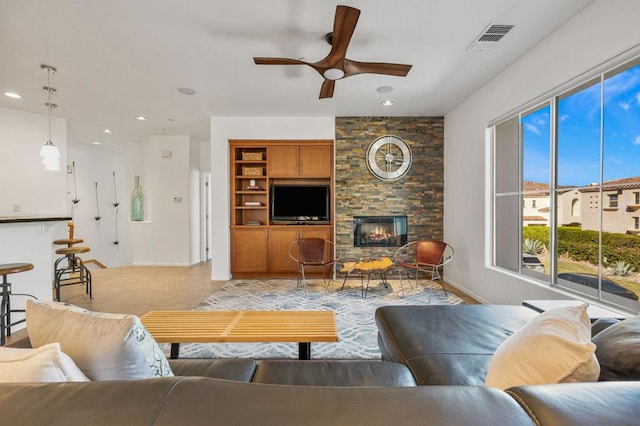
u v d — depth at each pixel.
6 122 4.21
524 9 2.19
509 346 0.94
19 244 2.87
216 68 3.09
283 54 2.82
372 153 4.73
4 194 4.19
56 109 4.29
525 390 0.54
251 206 4.92
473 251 3.78
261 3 2.13
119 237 7.84
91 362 0.81
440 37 2.55
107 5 2.13
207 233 6.84
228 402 0.49
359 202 4.77
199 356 2.26
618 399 0.51
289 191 4.94
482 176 3.57
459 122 4.18
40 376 0.64
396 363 1.28
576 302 2.02
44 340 0.86
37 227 2.99
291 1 2.11
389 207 4.76
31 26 2.36
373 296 3.84
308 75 3.26
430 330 1.54
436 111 4.51
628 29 1.86
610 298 2.06
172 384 0.53
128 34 2.48
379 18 2.30
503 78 3.14
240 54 2.82
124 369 0.82
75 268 4.28
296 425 0.45
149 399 0.49
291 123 4.77
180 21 2.32
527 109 2.90
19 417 0.46
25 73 3.15
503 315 1.75
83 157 7.00
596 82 2.18
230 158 4.80
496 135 3.45
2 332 2.45
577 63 2.23
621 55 1.92
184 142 6.05
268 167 4.81
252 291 4.08
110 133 5.76
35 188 4.43
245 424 0.45
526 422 0.46
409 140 4.75
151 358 0.94
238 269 4.77
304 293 3.98
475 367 1.20
